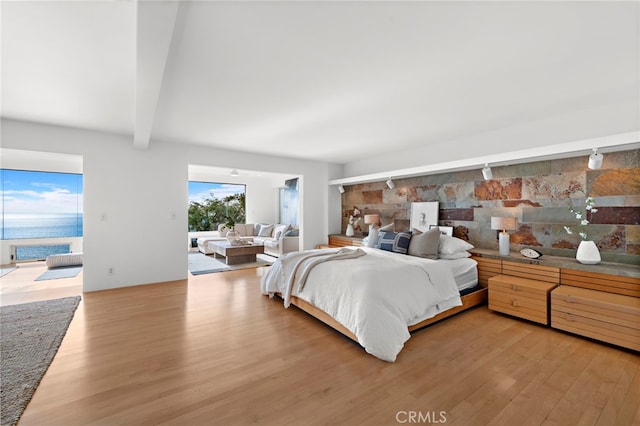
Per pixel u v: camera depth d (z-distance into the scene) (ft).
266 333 8.87
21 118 11.39
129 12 5.18
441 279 10.14
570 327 8.71
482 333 8.97
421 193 16.48
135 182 14.33
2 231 19.92
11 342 8.04
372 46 6.33
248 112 10.52
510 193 12.76
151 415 5.24
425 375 6.60
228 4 4.91
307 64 7.11
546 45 6.27
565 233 11.15
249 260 21.34
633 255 9.55
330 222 21.88
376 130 12.82
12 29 5.67
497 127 12.34
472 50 6.49
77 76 7.78
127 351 7.64
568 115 10.58
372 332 7.45
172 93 8.83
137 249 14.42
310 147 16.33
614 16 5.28
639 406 5.54
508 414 5.32
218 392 5.94
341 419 5.18
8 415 5.14
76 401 5.60
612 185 9.99
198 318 10.05
